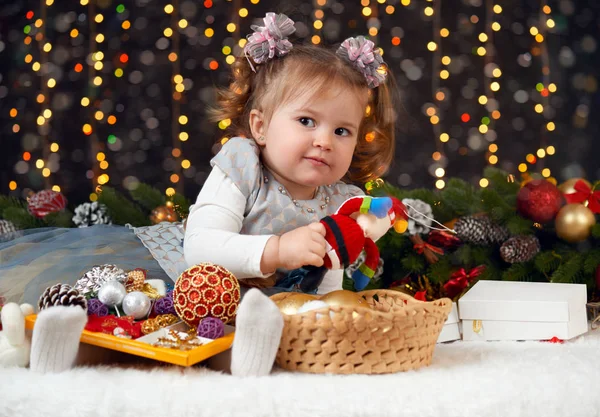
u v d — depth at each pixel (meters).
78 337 0.98
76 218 1.87
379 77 1.33
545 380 1.02
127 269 1.31
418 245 1.72
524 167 2.60
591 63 2.61
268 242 1.14
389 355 1.03
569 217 1.69
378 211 1.16
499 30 2.60
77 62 2.54
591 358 1.17
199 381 0.96
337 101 1.24
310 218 1.32
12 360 1.03
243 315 0.97
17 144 2.56
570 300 1.35
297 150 1.23
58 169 2.56
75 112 2.55
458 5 2.60
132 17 2.55
